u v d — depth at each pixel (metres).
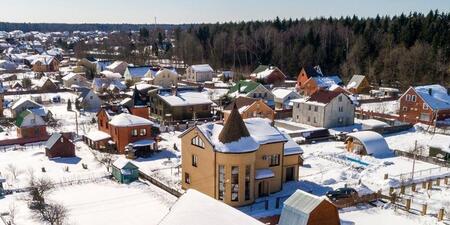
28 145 61.19
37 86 111.88
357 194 39.31
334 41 148.12
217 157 38.56
